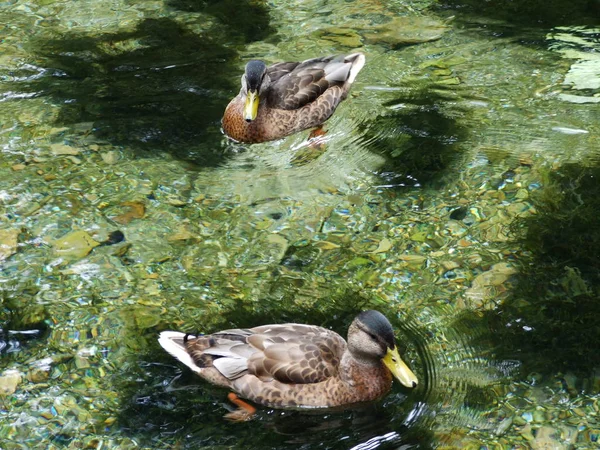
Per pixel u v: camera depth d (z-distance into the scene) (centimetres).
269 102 409
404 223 378
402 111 416
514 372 341
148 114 415
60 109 416
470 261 367
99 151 401
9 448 329
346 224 378
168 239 374
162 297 358
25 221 378
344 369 336
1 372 342
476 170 394
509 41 443
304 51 441
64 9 463
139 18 458
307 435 330
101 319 353
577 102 416
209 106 418
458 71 430
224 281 362
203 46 444
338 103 419
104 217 380
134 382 339
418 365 342
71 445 329
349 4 465
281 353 336
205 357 338
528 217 378
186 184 391
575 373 341
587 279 361
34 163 397
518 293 358
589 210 379
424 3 464
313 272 365
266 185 391
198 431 331
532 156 398
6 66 434
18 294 359
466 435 329
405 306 356
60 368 342
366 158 400
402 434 330
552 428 331
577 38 443
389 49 441
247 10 463
